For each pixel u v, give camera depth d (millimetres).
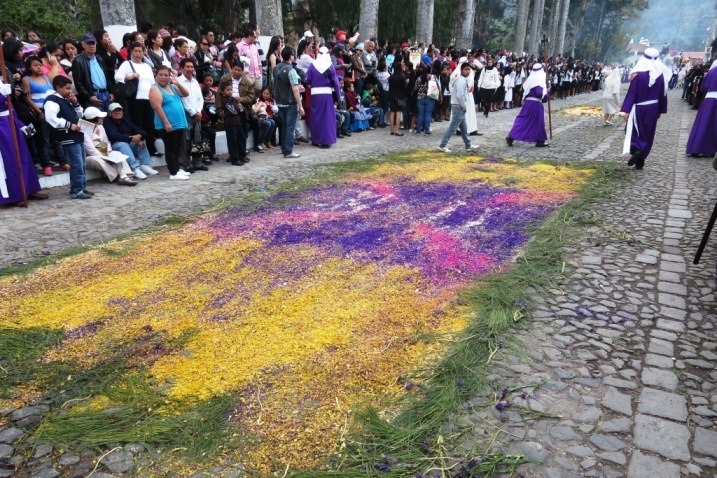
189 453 2516
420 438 2605
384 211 6328
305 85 11531
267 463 2453
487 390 2967
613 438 2604
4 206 6645
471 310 3859
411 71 13180
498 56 22656
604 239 5332
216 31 23141
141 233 5602
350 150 10789
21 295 4164
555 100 26234
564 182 7773
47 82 7715
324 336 3504
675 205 6539
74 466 2459
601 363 3229
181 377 3078
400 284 4309
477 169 8789
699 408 2818
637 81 8117
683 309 3908
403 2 23484
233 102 8969
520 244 5227
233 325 3664
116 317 3801
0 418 2779
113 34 10477
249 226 5746
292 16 24938
